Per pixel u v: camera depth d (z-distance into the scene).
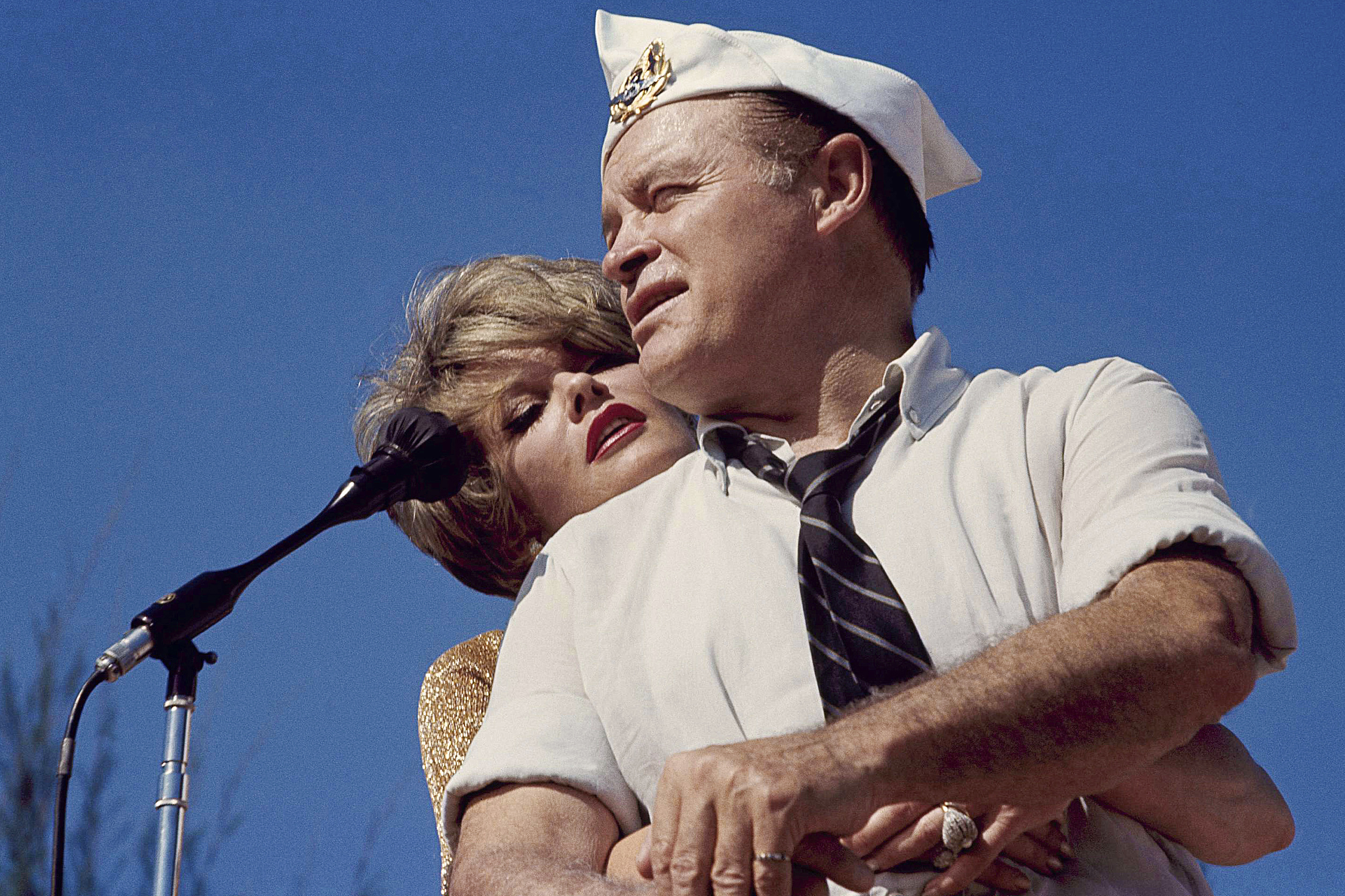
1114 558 1.98
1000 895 1.97
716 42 2.70
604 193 2.76
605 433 3.50
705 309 2.53
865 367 2.56
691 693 2.16
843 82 2.69
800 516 2.27
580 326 3.58
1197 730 1.88
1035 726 1.78
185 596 2.37
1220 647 1.85
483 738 2.27
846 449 2.36
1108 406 2.22
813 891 1.77
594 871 2.10
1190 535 1.97
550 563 2.46
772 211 2.57
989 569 2.14
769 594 2.19
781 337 2.54
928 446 2.31
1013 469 2.22
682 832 1.75
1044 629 1.86
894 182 2.71
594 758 2.21
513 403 3.55
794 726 2.07
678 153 2.63
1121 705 1.80
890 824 1.91
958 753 1.77
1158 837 2.11
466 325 3.63
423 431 2.76
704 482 2.44
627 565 2.39
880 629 2.11
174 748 2.32
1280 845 2.11
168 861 2.26
